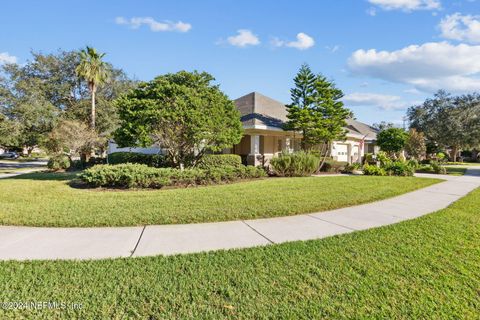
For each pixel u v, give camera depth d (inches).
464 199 329.1
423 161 1227.2
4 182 419.8
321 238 180.9
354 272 132.0
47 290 112.6
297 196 307.6
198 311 101.1
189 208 245.1
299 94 624.7
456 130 1248.8
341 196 314.7
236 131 483.5
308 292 114.4
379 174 621.3
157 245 164.4
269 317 98.3
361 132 1050.7
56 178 483.2
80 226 197.0
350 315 99.6
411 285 120.5
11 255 146.3
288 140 778.8
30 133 909.2
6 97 802.2
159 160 547.2
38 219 206.5
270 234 188.4
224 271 131.5
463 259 147.8
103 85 995.3
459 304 106.7
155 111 399.5
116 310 100.7
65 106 1045.8
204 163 528.7
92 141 786.2
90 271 129.0
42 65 987.3
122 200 277.1
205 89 466.0
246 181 449.4
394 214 250.4
